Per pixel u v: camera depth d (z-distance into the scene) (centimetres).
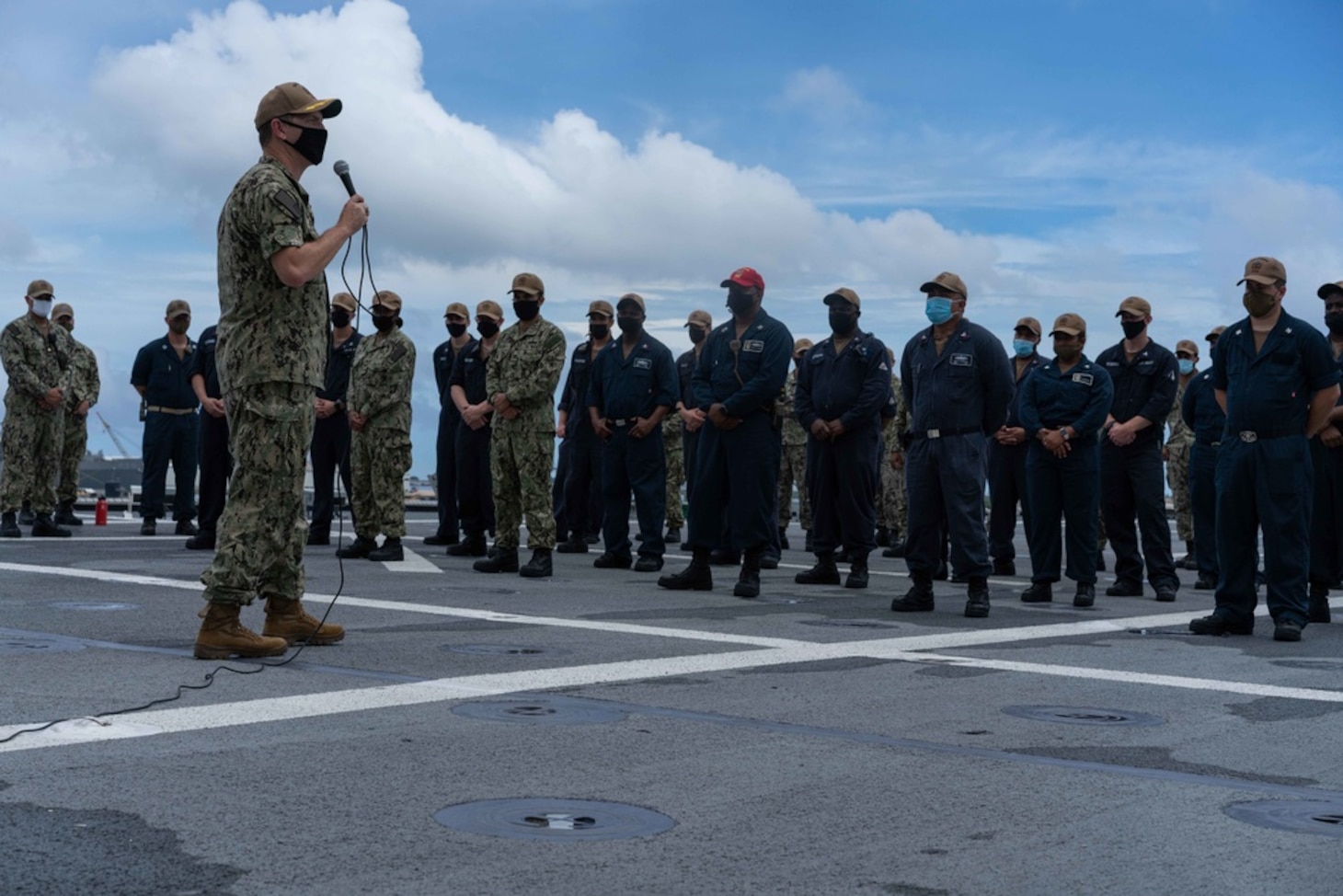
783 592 920
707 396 868
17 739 362
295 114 524
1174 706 478
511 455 963
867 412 960
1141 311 982
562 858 273
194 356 1105
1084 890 263
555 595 818
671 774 349
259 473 514
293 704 423
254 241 507
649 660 544
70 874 253
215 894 245
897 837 296
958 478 791
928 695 485
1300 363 726
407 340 1069
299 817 296
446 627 636
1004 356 796
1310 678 562
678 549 1413
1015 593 988
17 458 1228
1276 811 329
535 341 947
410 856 271
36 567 896
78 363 1449
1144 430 991
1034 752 391
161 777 326
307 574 916
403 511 1077
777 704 455
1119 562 1006
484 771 344
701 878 264
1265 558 729
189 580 824
